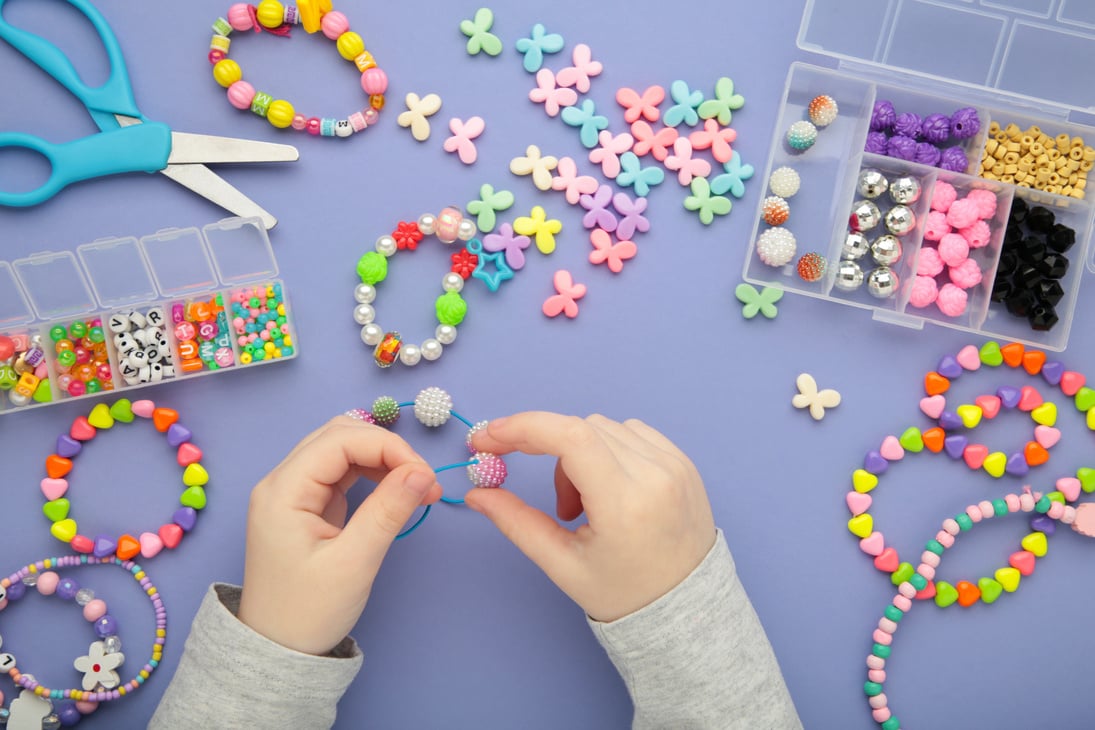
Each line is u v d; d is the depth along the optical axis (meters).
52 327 0.42
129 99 0.43
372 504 0.35
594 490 0.35
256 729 0.35
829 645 0.44
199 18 0.44
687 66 0.45
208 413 0.43
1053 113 0.45
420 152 0.44
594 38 0.45
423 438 0.44
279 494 0.36
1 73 0.43
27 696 0.42
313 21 0.43
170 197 0.43
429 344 0.43
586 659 0.44
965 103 0.45
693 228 0.45
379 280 0.43
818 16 0.45
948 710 0.45
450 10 0.44
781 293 0.44
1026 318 0.45
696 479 0.38
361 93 0.44
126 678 0.43
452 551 0.43
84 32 0.43
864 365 0.45
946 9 0.44
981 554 0.45
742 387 0.45
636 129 0.44
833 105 0.44
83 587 0.43
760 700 0.37
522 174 0.44
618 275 0.44
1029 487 0.45
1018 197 0.45
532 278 0.44
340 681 0.36
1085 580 0.45
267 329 0.42
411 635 0.43
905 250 0.45
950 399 0.45
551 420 0.35
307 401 0.43
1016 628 0.45
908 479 0.45
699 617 0.36
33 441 0.43
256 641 0.35
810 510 0.45
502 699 0.43
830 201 0.45
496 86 0.44
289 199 0.44
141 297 0.43
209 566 0.43
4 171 0.43
